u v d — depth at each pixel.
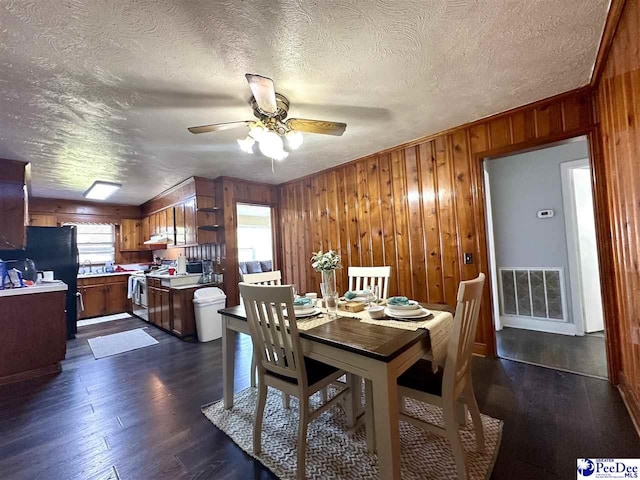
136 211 6.43
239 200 4.62
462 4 1.41
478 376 2.47
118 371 2.94
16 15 1.34
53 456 1.70
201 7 1.35
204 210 4.46
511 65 1.94
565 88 2.28
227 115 2.40
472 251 2.90
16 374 2.79
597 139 2.25
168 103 2.19
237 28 1.50
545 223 3.62
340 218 4.10
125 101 2.14
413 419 1.49
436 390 1.45
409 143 3.32
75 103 2.14
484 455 1.57
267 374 1.74
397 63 1.86
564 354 2.86
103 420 2.05
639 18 1.29
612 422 1.79
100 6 1.32
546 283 3.62
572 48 1.78
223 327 2.22
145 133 2.71
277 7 1.37
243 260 8.02
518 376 2.45
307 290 4.57
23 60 1.66
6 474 1.57
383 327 1.65
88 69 1.77
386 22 1.51
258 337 1.72
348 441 1.76
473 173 2.88
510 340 3.31
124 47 1.59
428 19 1.50
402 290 3.43
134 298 5.48
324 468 1.55
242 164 3.85
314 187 4.46
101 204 5.95
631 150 1.59
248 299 1.69
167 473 1.55
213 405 2.23
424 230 3.24
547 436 1.70
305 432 1.51
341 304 2.12
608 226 2.22
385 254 3.59
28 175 3.83
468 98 2.37
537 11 1.47
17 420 2.08
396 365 1.32
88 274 5.57
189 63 1.76
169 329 4.27
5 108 2.17
